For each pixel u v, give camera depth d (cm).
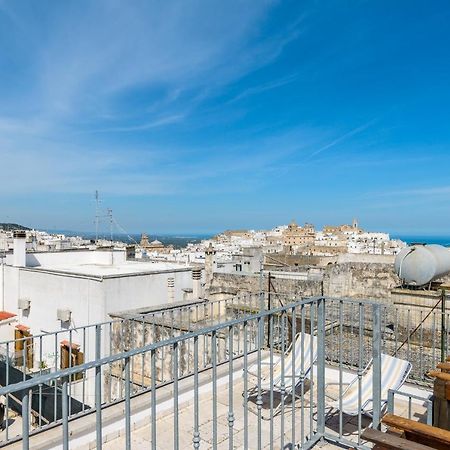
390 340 1045
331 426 471
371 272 1780
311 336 432
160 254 4741
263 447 425
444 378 342
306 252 4181
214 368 323
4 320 1973
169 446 426
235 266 2748
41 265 2425
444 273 1068
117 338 1066
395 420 309
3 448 400
